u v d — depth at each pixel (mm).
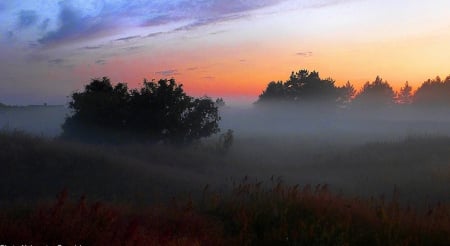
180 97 30641
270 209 8867
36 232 6207
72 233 6281
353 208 9172
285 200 9438
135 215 8133
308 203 9289
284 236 7457
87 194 13078
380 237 7684
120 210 8508
